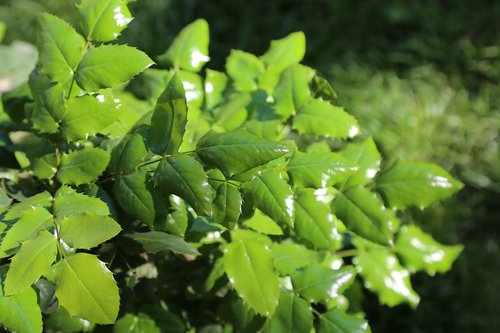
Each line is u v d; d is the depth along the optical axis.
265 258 0.64
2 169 0.73
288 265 0.68
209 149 0.60
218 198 0.60
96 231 0.57
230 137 0.60
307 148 0.71
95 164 0.63
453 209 1.37
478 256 1.34
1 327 0.65
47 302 0.60
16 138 0.73
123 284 0.66
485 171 1.44
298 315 0.65
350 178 0.68
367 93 1.51
